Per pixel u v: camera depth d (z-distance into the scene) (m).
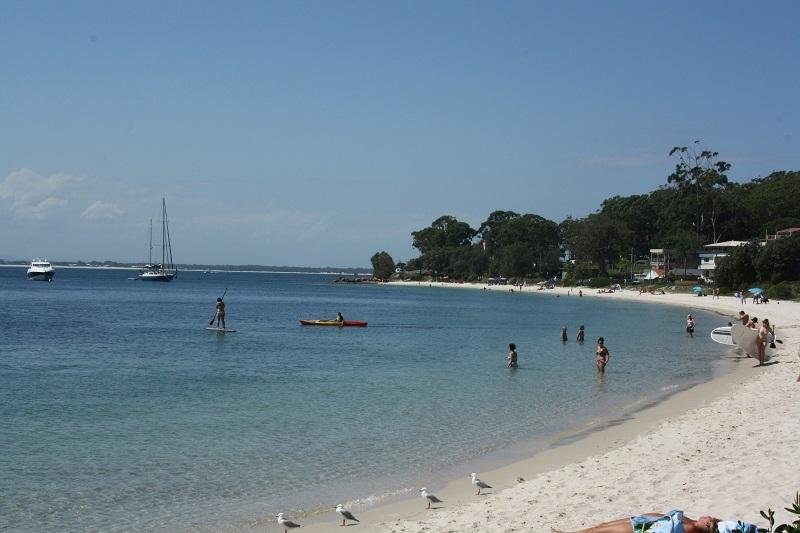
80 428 22.67
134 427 22.81
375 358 43.50
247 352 46.53
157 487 16.30
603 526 10.23
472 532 12.23
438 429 22.42
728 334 51.12
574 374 35.72
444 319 84.00
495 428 22.53
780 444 16.88
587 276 189.88
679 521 9.67
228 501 15.29
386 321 80.38
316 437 21.30
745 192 185.75
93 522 14.07
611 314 92.75
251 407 26.39
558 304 121.88
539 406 26.47
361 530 12.99
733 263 120.19
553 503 13.64
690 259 158.50
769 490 13.23
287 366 39.22
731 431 19.06
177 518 14.26
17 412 25.34
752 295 110.44
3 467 17.95
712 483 13.98
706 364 39.25
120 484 16.53
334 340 56.28
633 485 14.40
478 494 15.30
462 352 47.34
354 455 19.14
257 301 126.19
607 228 175.12
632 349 48.53
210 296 142.25
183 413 25.17
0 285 175.12
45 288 163.12
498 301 133.88
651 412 24.34
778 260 111.50
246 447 20.08
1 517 14.34
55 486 16.38
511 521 12.71
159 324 69.69
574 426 22.62
